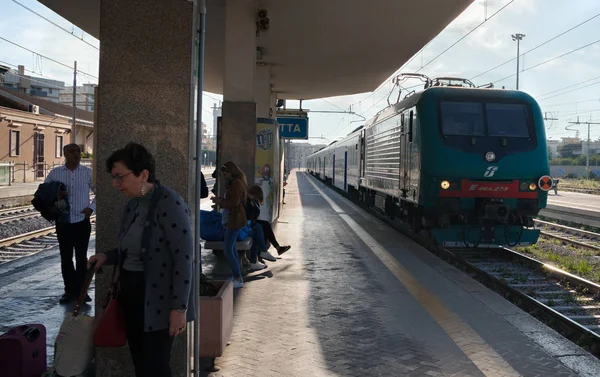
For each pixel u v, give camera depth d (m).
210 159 96.25
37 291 6.59
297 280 7.27
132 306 2.89
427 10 9.94
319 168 44.31
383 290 6.73
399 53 13.64
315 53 13.65
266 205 11.02
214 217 7.61
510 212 9.66
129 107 3.65
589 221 16.16
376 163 15.34
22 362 3.58
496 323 5.39
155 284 2.84
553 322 6.20
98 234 3.68
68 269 6.02
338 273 7.73
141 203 2.92
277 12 10.17
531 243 9.70
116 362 3.63
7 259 9.24
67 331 3.15
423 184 9.76
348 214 16.36
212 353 4.16
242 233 7.42
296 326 5.27
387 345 4.76
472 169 9.52
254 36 9.13
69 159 5.98
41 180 33.84
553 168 67.38
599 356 5.18
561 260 9.99
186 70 3.66
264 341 4.83
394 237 11.45
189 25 3.65
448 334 5.05
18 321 5.33
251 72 9.13
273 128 10.95
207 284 4.62
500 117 9.91
